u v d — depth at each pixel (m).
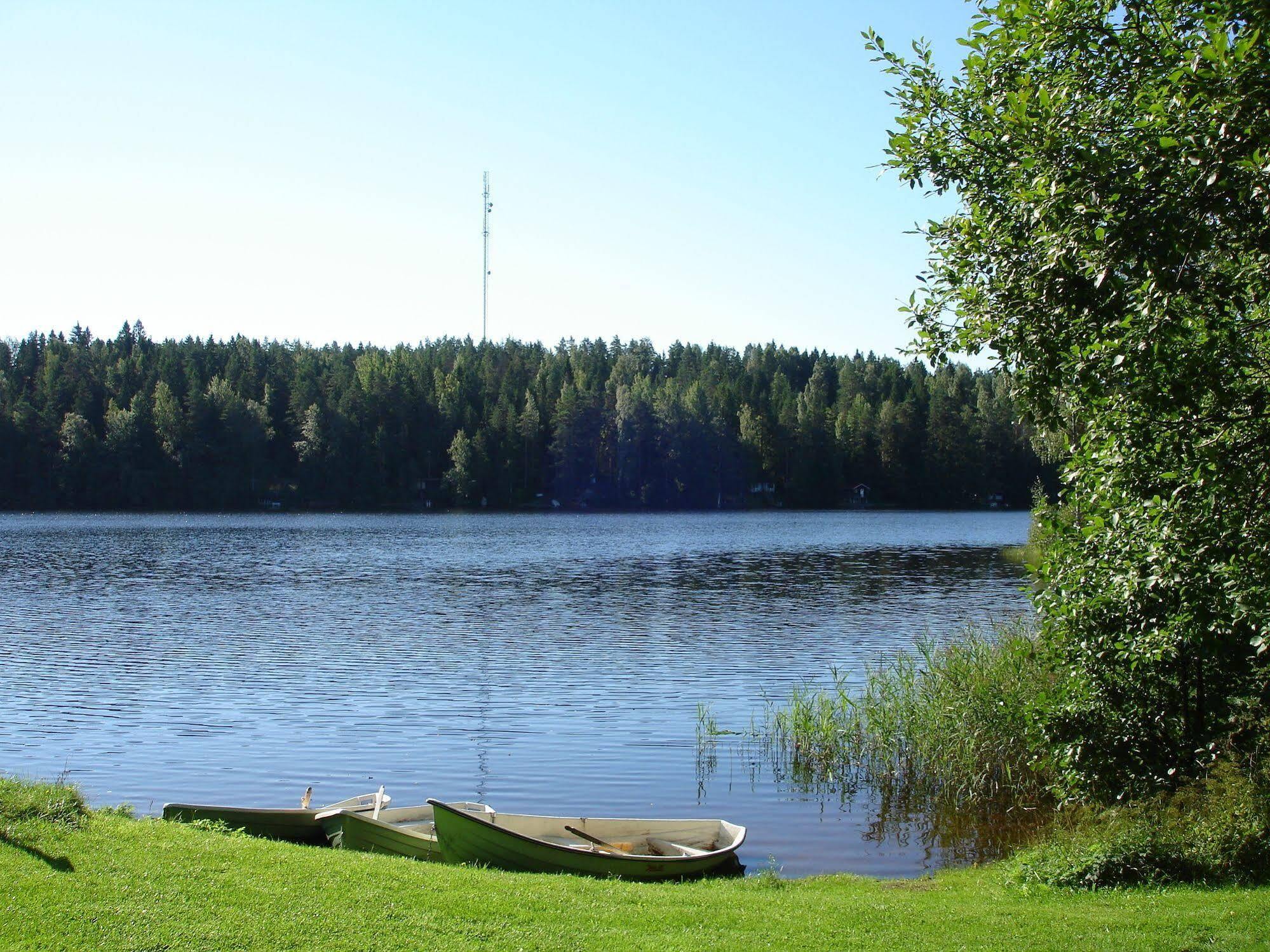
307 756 18.88
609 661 28.70
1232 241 8.15
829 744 18.91
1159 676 12.14
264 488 118.75
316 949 8.04
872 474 129.12
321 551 67.25
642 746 19.64
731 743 19.75
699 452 124.62
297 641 32.34
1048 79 8.91
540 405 128.62
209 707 22.92
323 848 11.33
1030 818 15.51
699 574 52.81
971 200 9.76
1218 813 11.30
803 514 116.56
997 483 126.19
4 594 43.66
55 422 114.69
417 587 47.06
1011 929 9.02
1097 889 10.71
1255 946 8.32
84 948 7.71
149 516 105.88
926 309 9.84
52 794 11.34
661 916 9.45
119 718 21.84
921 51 10.02
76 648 30.78
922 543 74.00
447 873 10.64
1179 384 7.84
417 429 123.50
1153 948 8.36
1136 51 8.38
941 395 128.38
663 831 13.83
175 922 8.37
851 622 35.88
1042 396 8.76
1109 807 12.72
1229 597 8.98
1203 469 8.47
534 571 54.72
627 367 150.25
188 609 39.62
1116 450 9.27
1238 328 8.33
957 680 18.64
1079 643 11.47
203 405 116.50
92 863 9.55
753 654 29.80
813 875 13.10
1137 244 7.30
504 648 30.88
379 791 14.13
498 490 121.62
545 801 16.44
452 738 20.17
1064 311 8.25
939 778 17.11
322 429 119.00
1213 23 7.64
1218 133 7.18
